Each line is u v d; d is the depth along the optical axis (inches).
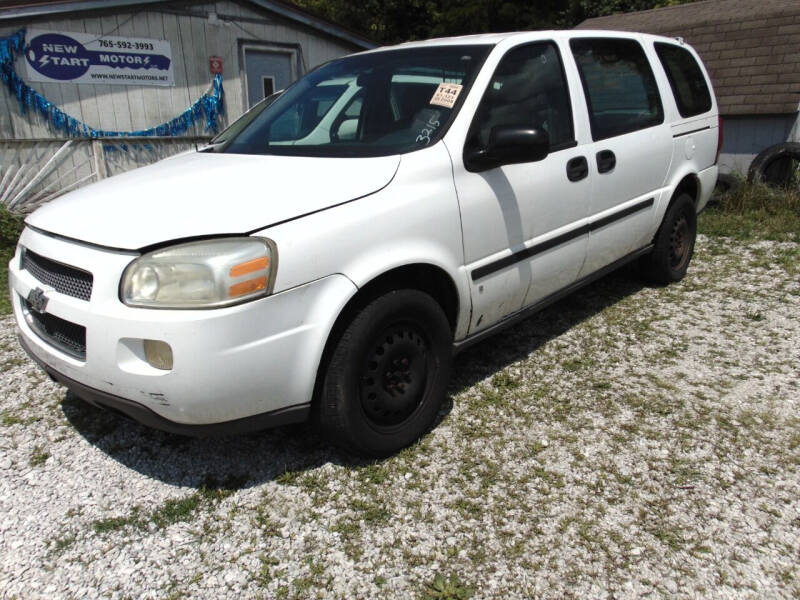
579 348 154.4
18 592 86.4
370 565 90.3
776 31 359.6
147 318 88.0
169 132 361.1
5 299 197.3
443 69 129.6
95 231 95.5
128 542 94.9
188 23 353.4
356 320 102.3
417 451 115.0
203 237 91.0
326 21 403.2
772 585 85.6
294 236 94.4
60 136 327.0
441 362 117.9
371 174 107.3
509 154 114.6
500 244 124.6
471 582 87.1
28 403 134.0
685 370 142.8
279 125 137.9
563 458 112.5
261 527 97.6
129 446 118.2
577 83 144.7
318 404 104.4
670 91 176.9
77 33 319.9
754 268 211.2
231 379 90.6
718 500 101.4
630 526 96.6
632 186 159.6
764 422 122.2
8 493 105.7
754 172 312.5
